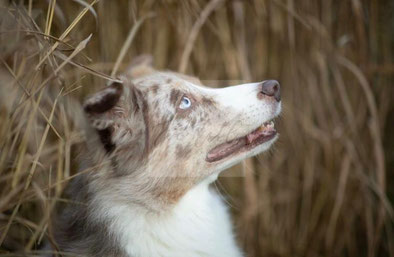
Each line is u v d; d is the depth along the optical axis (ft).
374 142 14.75
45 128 10.45
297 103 15.31
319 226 15.94
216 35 15.12
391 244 15.44
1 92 9.23
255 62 15.26
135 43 14.58
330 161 15.51
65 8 12.75
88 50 13.41
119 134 9.88
